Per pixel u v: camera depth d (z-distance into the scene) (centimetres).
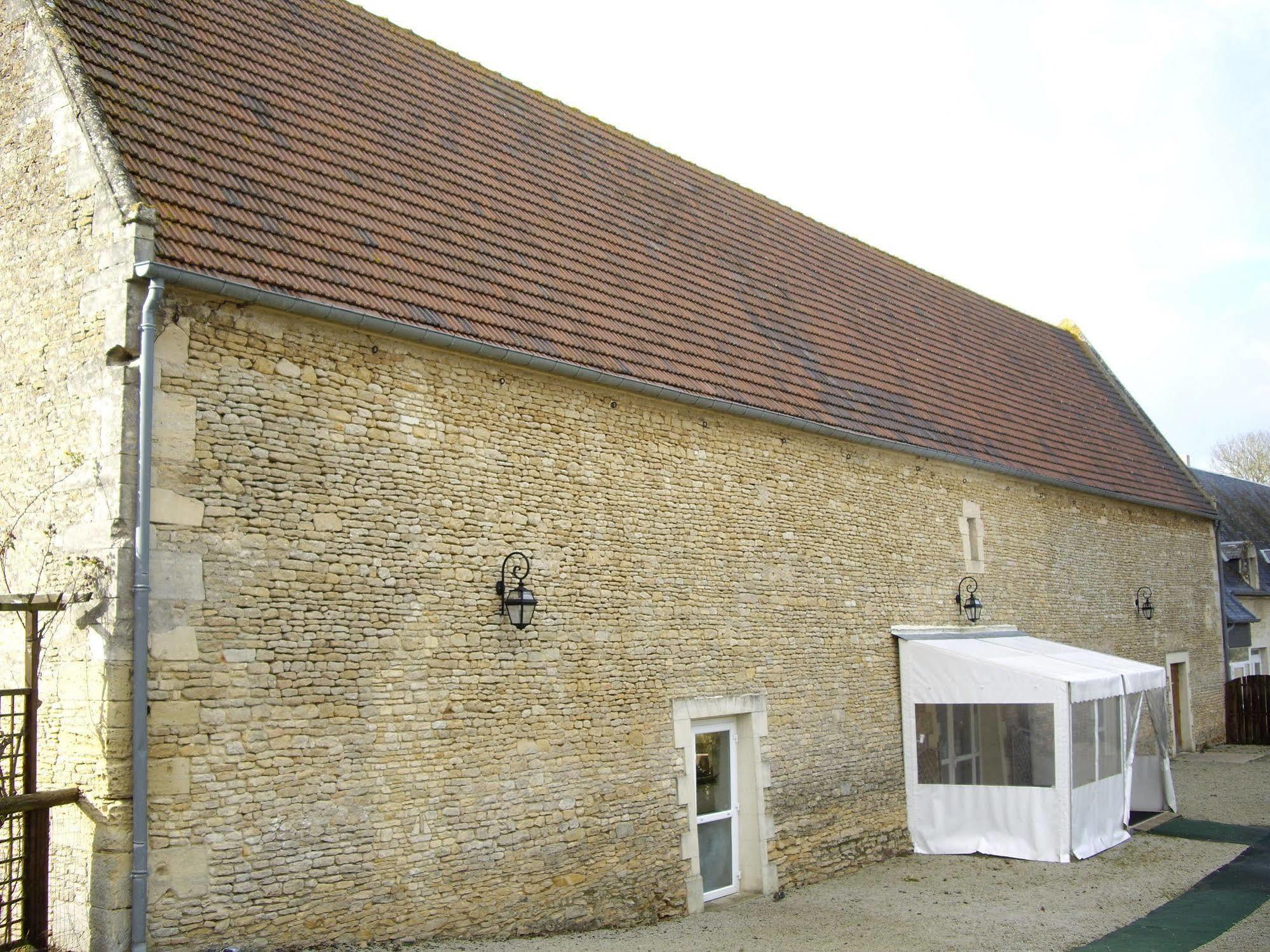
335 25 1194
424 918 830
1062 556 1775
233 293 767
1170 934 991
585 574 995
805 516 1260
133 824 686
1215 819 1556
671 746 1054
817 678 1247
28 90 852
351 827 794
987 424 1683
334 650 802
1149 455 2217
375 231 955
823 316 1541
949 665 1351
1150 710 1582
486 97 1317
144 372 725
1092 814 1341
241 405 776
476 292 988
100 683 700
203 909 713
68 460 759
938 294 1994
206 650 736
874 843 1297
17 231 838
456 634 881
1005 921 1034
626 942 912
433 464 887
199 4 1033
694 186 1574
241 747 744
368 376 854
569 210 1250
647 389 1059
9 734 717
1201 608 2273
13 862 713
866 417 1381
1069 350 2345
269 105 991
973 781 1334
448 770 860
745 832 1148
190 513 739
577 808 955
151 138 830
